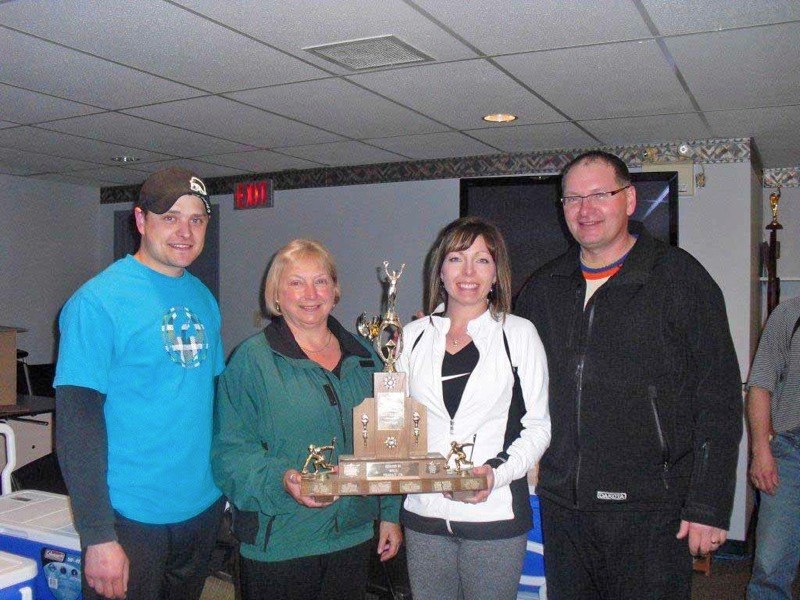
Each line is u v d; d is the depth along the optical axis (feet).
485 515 5.39
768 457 8.05
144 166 16.39
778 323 8.14
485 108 10.82
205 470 5.69
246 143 13.58
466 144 13.66
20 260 18.39
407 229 15.84
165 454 5.41
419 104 10.59
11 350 12.23
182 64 8.70
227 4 6.86
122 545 5.32
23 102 10.54
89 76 9.22
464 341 5.68
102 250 20.30
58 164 16.14
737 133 12.54
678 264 5.65
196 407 5.59
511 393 5.54
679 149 13.17
